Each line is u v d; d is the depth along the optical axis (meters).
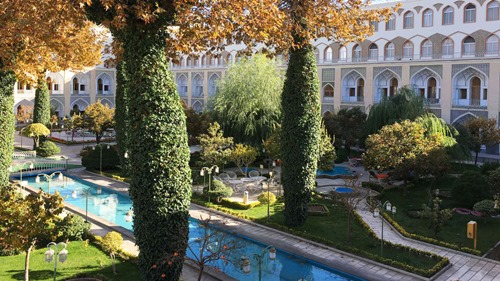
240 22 10.58
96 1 9.52
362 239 14.71
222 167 25.58
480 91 31.12
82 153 27.11
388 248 13.90
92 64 20.16
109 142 37.94
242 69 27.70
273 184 22.16
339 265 12.70
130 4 9.23
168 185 9.76
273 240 14.72
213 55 13.44
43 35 14.30
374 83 35.75
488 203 16.38
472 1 31.14
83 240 13.81
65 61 18.97
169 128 9.71
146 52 9.48
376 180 24.06
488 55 30.39
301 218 15.82
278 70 29.38
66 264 11.81
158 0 9.31
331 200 19.47
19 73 17.47
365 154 21.42
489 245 14.19
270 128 27.02
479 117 28.38
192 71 48.62
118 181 23.34
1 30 13.20
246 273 11.81
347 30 14.92
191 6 9.82
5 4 12.37
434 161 18.98
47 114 32.91
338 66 37.84
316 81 15.25
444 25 32.53
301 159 15.38
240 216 17.00
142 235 9.91
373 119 27.09
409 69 33.88
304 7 14.03
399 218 17.19
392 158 19.53
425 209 15.85
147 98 9.51
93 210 18.58
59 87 46.75
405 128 19.98
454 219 16.95
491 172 16.72
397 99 27.00
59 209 10.56
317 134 15.53
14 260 11.88
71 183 23.42
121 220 17.20
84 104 48.75
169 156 9.73
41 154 29.31
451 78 31.97
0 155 16.52
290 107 15.29
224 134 27.91
